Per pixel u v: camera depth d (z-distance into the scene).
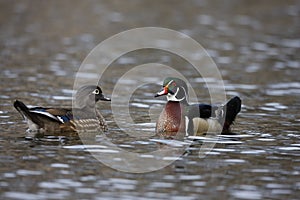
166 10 37.28
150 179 11.50
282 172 11.95
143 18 34.41
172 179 11.52
